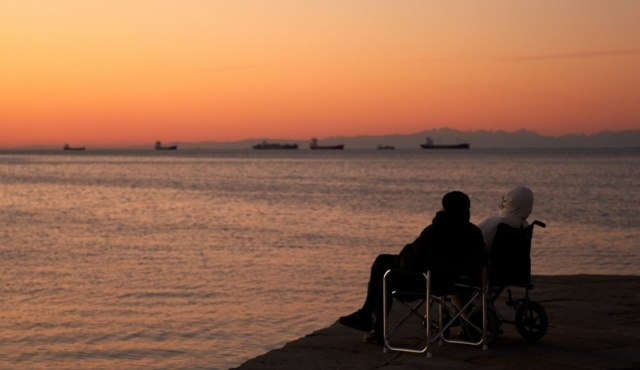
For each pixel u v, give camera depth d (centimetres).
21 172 12825
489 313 690
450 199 665
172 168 14925
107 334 1466
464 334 727
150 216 4491
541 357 656
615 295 941
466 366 630
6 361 1281
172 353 1305
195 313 1658
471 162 18288
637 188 6919
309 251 2792
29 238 3394
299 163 18425
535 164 16062
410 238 3219
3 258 2730
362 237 3272
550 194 6094
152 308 1733
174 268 2405
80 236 3459
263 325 1519
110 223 4081
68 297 1909
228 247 2955
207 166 16200
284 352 694
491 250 698
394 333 739
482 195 6056
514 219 705
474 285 688
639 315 828
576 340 717
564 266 2345
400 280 678
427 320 657
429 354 658
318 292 1905
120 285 2086
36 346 1383
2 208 5225
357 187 7512
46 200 6028
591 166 14375
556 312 843
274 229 3644
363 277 2153
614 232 3353
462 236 657
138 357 1285
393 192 6669
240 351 1309
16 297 1914
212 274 2256
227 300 1812
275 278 2152
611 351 676
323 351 696
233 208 5025
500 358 653
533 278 1081
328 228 3675
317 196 6188
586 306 875
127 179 9931
